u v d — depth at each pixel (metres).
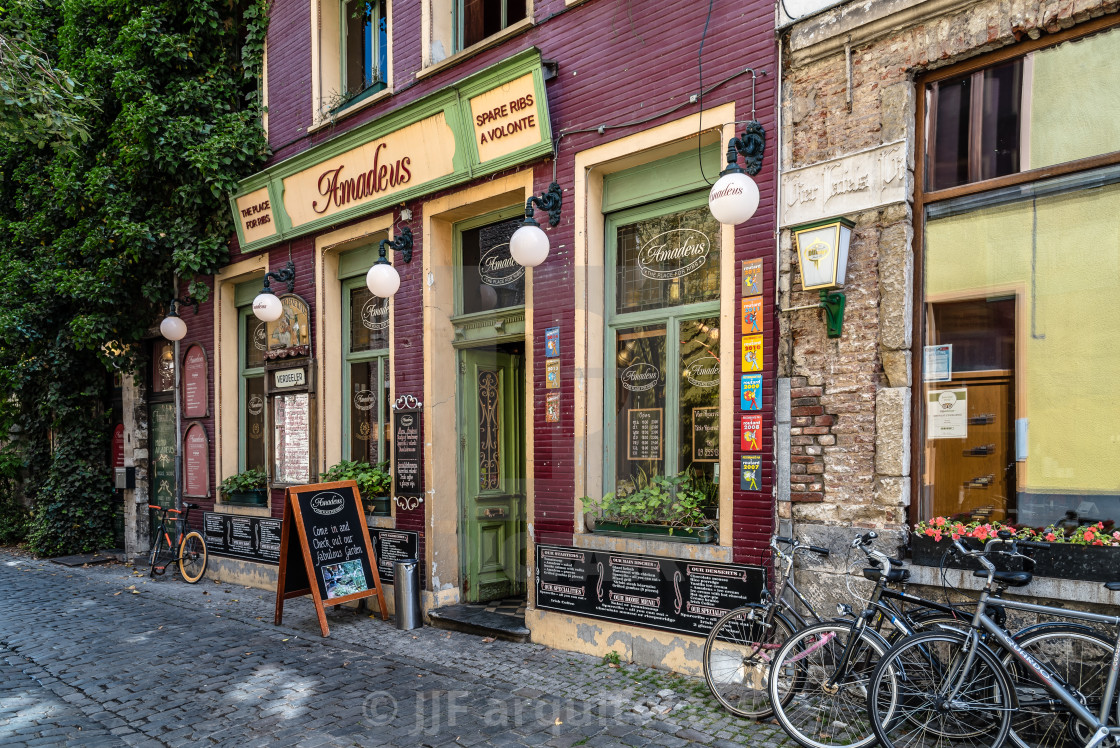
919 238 4.20
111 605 7.38
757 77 4.66
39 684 4.88
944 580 3.81
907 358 4.08
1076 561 3.49
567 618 5.41
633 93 5.26
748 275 4.66
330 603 6.14
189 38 8.77
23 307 10.25
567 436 5.48
